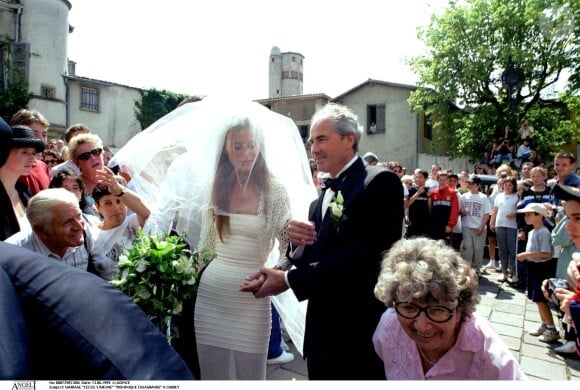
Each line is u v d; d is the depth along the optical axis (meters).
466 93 18.94
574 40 15.54
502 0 16.70
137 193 2.49
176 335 2.30
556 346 3.67
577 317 1.64
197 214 2.16
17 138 2.28
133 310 0.77
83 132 3.75
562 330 3.80
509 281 6.03
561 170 4.89
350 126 1.92
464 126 19.59
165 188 2.21
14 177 2.33
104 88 19.62
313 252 1.93
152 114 20.95
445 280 1.22
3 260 0.78
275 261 2.27
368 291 1.77
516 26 16.66
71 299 0.72
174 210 2.24
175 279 1.78
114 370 0.65
